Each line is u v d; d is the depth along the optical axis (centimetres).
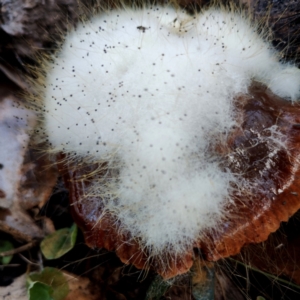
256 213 9
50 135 10
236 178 9
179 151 9
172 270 9
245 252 11
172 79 9
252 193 9
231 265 11
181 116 9
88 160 9
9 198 11
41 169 12
